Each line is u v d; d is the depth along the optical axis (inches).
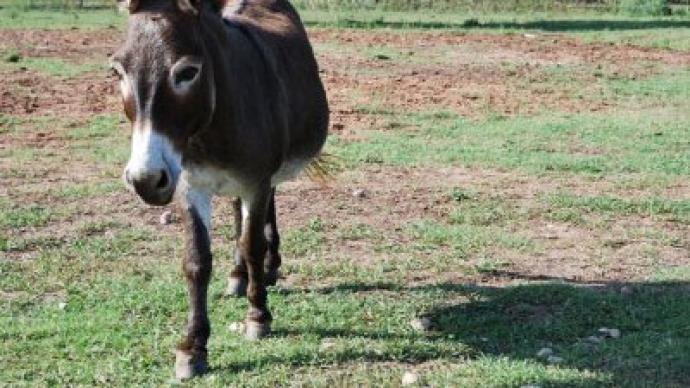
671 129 682.2
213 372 291.9
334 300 355.9
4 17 1364.4
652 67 972.6
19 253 412.8
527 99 800.3
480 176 552.4
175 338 320.5
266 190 308.7
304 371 292.5
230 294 362.3
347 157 588.7
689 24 1362.0
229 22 316.2
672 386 282.4
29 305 355.9
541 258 413.4
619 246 430.6
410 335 323.6
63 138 647.8
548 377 286.5
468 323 333.4
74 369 295.1
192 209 289.4
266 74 308.7
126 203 490.0
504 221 465.7
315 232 441.7
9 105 746.8
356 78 885.2
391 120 709.3
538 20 1434.5
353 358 302.2
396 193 511.8
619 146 629.9
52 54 1015.0
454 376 287.7
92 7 1529.3
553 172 563.2
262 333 319.9
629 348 310.5
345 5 1544.0
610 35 1224.8
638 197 506.9
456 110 752.3
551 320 338.3
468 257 412.8
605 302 352.8
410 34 1214.9
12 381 287.9
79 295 362.3
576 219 466.6
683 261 410.6
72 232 441.4
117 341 315.3
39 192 505.7
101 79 872.3
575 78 902.4
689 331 327.0
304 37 358.6
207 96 265.1
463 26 1326.3
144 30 252.4
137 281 377.1
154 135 249.8
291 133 330.6
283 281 380.2
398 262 402.3
